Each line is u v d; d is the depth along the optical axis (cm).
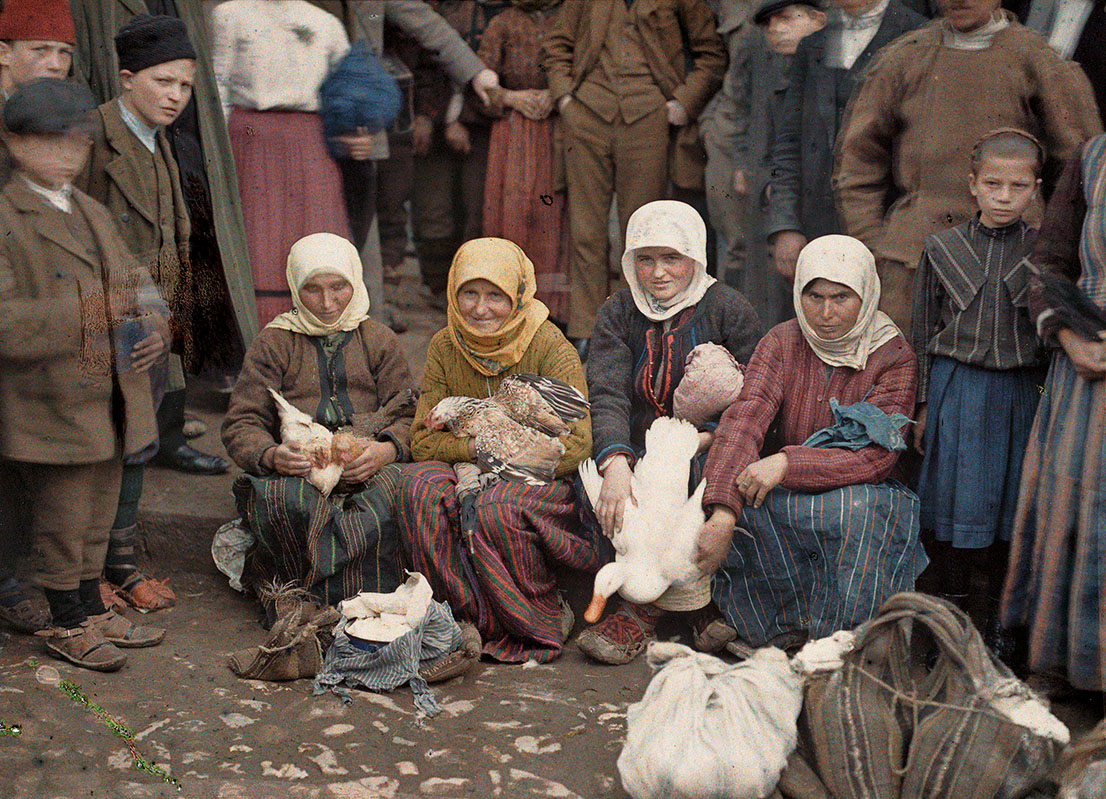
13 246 291
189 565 377
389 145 512
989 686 243
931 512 317
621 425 333
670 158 480
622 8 462
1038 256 289
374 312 468
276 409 349
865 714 243
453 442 336
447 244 553
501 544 320
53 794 249
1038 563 288
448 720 288
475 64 491
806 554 308
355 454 332
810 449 306
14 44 319
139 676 307
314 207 424
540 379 332
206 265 398
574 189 481
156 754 267
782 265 392
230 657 313
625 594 311
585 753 273
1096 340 271
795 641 317
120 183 355
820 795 243
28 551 324
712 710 245
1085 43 342
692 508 310
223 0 421
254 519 334
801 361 324
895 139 344
